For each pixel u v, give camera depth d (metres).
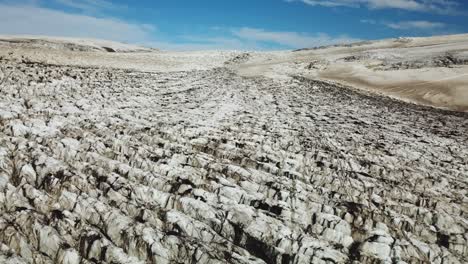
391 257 13.84
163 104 35.44
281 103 42.38
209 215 15.12
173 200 15.88
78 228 13.44
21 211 13.75
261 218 15.20
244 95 45.81
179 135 24.19
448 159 25.80
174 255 12.82
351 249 14.36
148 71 65.56
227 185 17.78
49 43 119.12
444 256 14.24
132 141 22.08
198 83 54.44
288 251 13.67
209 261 12.52
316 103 44.50
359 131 31.19
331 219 15.70
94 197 15.62
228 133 26.05
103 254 12.57
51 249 12.50
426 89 58.62
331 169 21.47
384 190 19.17
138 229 13.51
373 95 57.19
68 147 19.39
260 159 21.78
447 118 42.59
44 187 16.03
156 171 18.66
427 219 16.91
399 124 36.28
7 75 34.62
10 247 12.37
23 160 17.16
